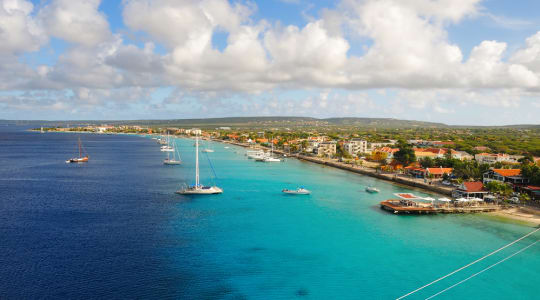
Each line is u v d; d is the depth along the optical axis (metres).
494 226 93.81
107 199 120.44
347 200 124.06
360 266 68.44
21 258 68.50
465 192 119.88
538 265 70.06
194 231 86.50
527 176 129.50
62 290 56.56
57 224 90.31
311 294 57.78
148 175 178.75
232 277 62.62
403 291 59.62
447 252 75.81
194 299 55.06
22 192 131.75
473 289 60.75
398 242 81.31
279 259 70.69
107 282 59.50
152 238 80.88
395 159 197.88
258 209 109.44
